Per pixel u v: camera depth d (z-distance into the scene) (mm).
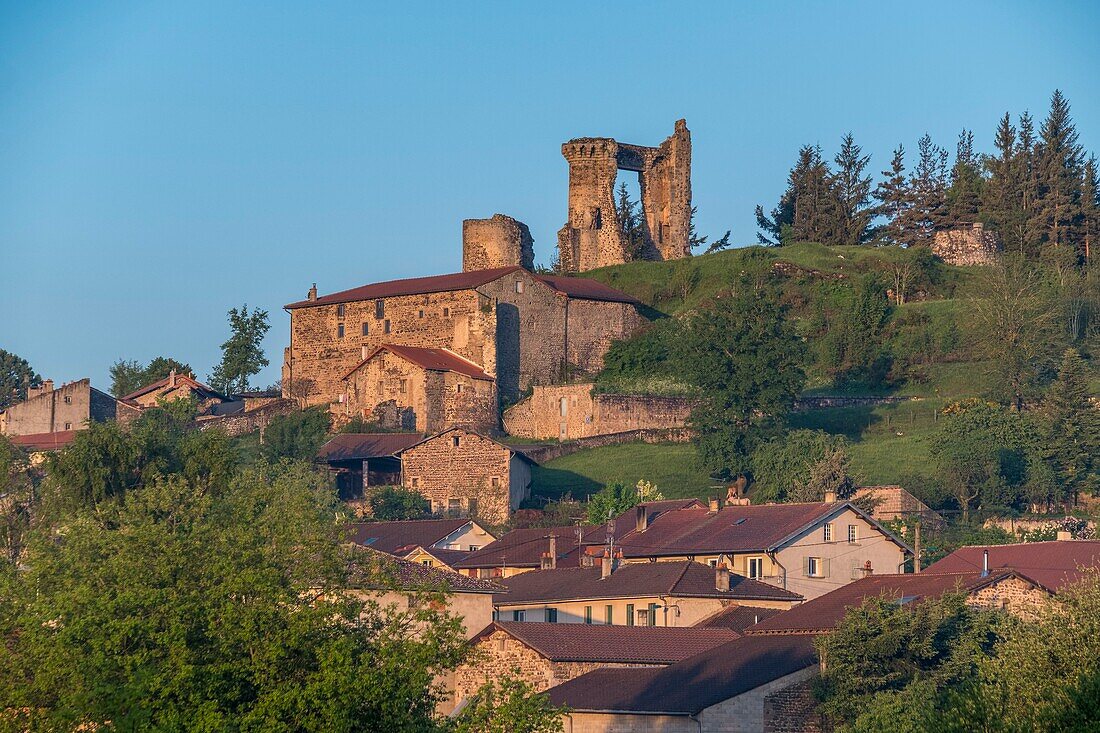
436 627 85062
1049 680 92250
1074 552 149000
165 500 125375
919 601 125625
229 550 91625
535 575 172750
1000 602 131000
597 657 130500
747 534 167375
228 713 78062
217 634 81750
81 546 100688
